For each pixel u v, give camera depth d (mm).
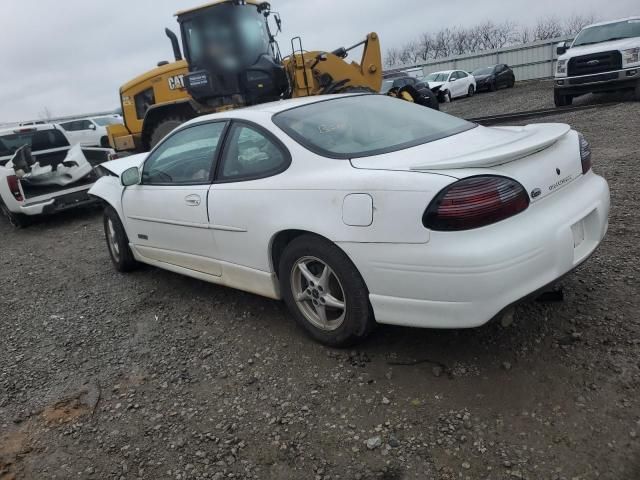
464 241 2539
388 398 2838
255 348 3529
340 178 2949
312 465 2469
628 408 2506
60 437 2889
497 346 3127
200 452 2645
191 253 4117
